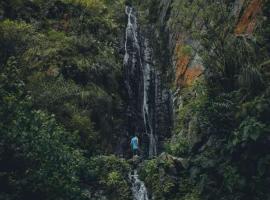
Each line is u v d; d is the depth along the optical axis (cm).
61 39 1956
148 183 1472
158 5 2480
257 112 1231
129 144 1873
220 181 1297
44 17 2062
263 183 1204
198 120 1455
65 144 1452
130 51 2214
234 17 1603
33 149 1306
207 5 1806
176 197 1397
